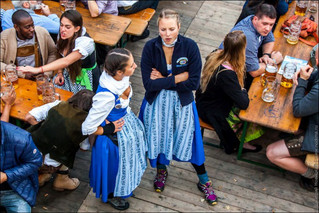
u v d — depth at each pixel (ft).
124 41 17.83
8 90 10.43
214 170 12.50
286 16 15.72
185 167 12.56
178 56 9.36
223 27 19.61
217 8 21.09
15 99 10.81
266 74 12.15
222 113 11.72
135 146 9.87
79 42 11.50
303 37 14.34
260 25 12.10
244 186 12.07
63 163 9.81
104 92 8.50
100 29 14.28
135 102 15.02
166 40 9.13
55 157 9.74
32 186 9.68
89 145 10.83
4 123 8.43
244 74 11.71
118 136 9.48
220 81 10.81
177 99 10.00
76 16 11.22
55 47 12.61
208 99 11.80
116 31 14.24
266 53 13.26
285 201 11.69
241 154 13.00
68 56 11.41
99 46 15.98
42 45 12.08
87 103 9.65
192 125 10.40
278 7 15.43
